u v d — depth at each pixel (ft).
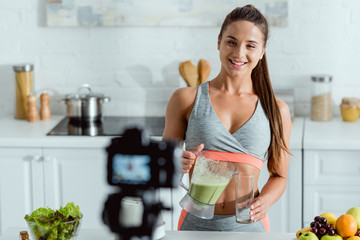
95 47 12.19
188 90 7.18
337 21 11.85
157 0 11.87
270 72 12.14
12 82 12.41
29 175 10.68
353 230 5.55
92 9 11.96
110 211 3.51
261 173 10.52
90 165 10.58
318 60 12.01
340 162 10.30
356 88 12.06
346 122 11.62
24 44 12.24
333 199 10.44
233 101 6.99
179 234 6.24
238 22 6.55
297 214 10.52
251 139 6.89
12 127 11.34
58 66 12.31
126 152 3.24
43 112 11.92
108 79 12.32
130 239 3.49
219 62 12.14
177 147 3.28
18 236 6.20
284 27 11.92
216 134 6.86
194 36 12.05
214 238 6.14
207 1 11.81
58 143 10.47
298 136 10.51
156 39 12.09
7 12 12.13
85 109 11.53
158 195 3.41
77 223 5.48
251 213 6.06
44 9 12.10
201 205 5.87
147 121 11.85
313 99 11.71
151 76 12.26
